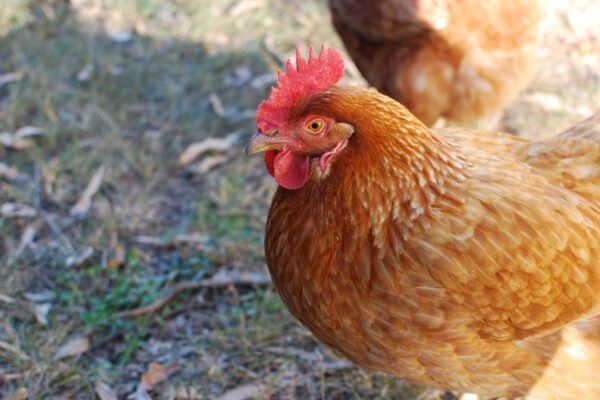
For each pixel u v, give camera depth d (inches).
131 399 30.7
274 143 23.4
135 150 42.4
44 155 41.9
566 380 24.7
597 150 25.7
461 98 36.7
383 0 34.2
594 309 24.3
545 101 44.2
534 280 23.4
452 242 23.1
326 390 30.8
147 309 33.8
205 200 39.4
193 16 53.8
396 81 36.5
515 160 25.7
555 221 23.8
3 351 32.0
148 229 37.9
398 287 23.3
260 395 30.6
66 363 31.7
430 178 23.3
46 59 48.8
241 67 49.3
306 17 53.2
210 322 33.6
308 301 24.8
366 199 23.2
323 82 23.6
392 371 25.6
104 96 46.1
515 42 36.0
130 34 52.1
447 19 34.6
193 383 31.1
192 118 45.2
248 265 36.0
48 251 36.7
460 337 23.8
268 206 39.0
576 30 50.1
